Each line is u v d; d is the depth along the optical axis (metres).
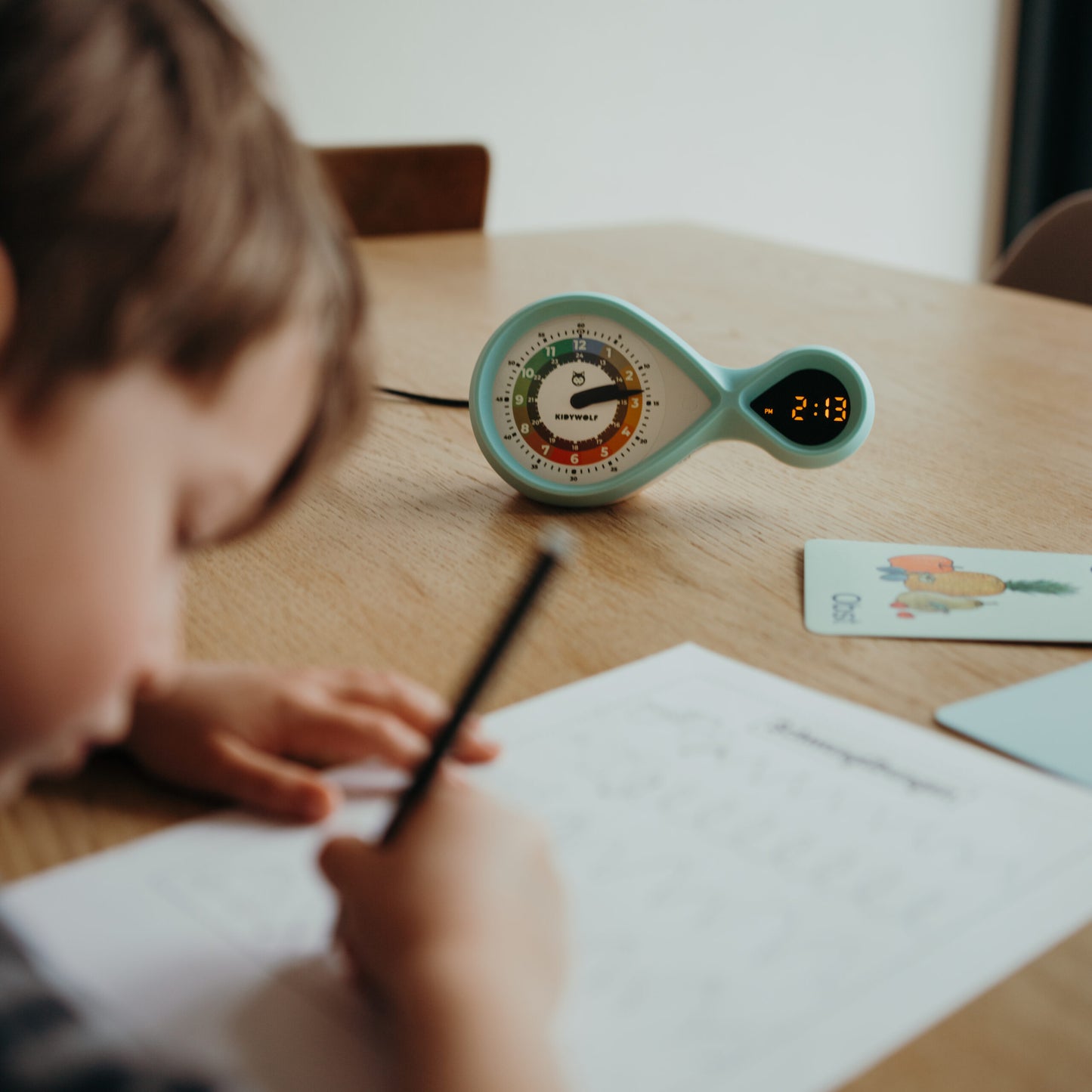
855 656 0.58
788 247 1.66
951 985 0.37
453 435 0.90
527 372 0.77
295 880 0.42
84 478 0.33
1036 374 1.07
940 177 3.37
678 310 1.28
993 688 0.55
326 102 2.51
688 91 2.93
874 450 0.88
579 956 0.38
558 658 0.57
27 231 0.33
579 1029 0.35
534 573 0.38
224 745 0.47
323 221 0.41
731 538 0.72
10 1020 0.27
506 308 1.28
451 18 2.58
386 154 1.66
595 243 1.66
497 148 2.74
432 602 0.63
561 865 0.43
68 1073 0.26
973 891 0.41
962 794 0.47
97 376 0.33
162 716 0.49
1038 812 0.46
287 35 2.42
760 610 0.63
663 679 0.56
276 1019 0.36
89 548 0.33
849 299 1.35
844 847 0.44
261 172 0.38
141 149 0.34
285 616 0.61
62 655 0.34
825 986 0.37
